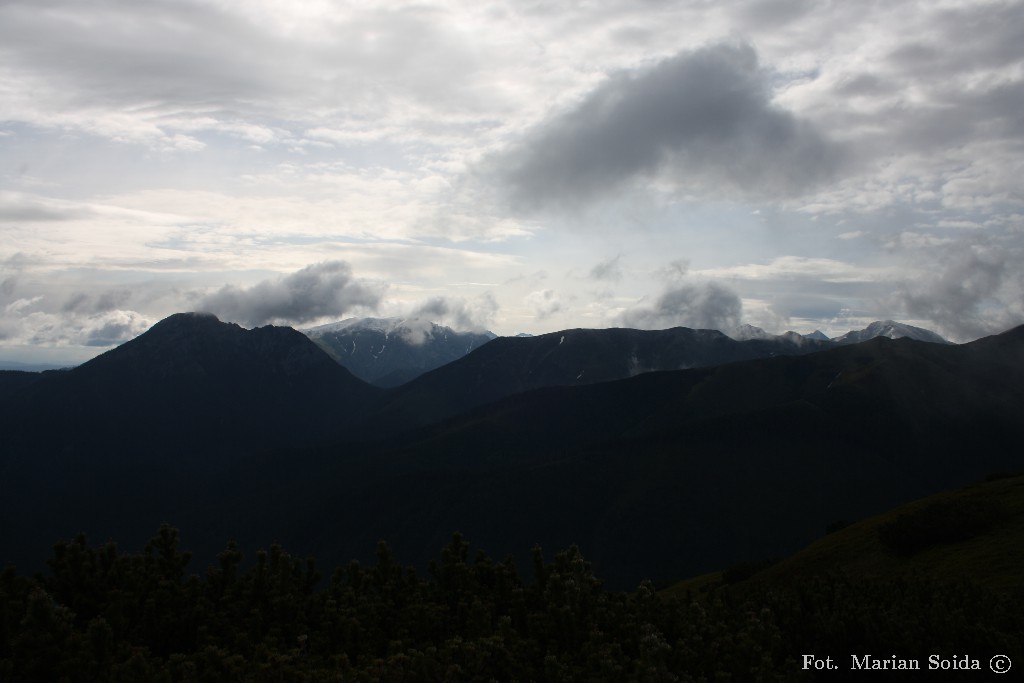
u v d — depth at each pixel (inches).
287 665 407.5
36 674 382.3
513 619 536.7
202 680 392.8
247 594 522.6
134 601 486.3
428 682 407.2
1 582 488.1
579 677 425.7
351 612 498.6
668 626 521.7
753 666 472.4
